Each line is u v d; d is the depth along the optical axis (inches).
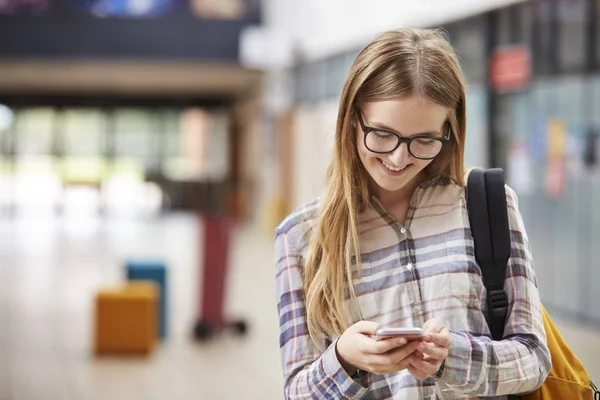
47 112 1151.6
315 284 74.5
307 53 681.6
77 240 743.1
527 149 366.3
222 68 840.9
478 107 390.9
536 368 72.2
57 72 876.0
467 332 73.0
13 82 1002.1
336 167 74.1
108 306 305.4
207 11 784.9
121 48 773.9
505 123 376.5
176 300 421.7
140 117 1190.3
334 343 70.6
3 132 1142.3
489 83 378.0
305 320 76.1
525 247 76.1
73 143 1165.1
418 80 68.7
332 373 70.0
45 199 1169.4
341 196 74.2
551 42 331.9
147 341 305.9
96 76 916.0
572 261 348.5
